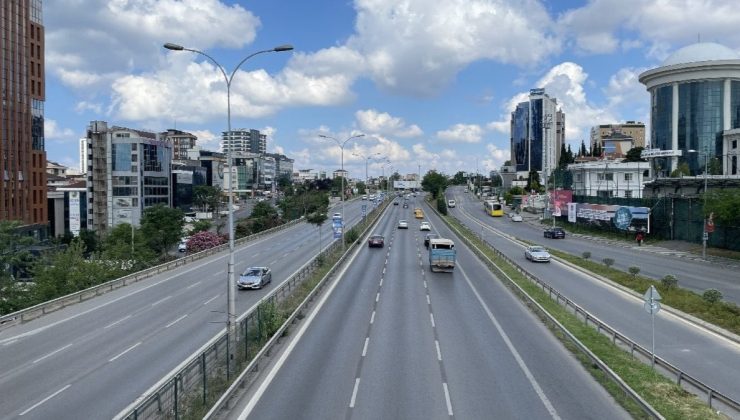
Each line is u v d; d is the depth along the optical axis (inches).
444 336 1034.7
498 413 649.6
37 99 3464.6
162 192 5014.8
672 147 4443.9
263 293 1546.5
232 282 920.3
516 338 1019.3
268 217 3846.0
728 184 2800.2
